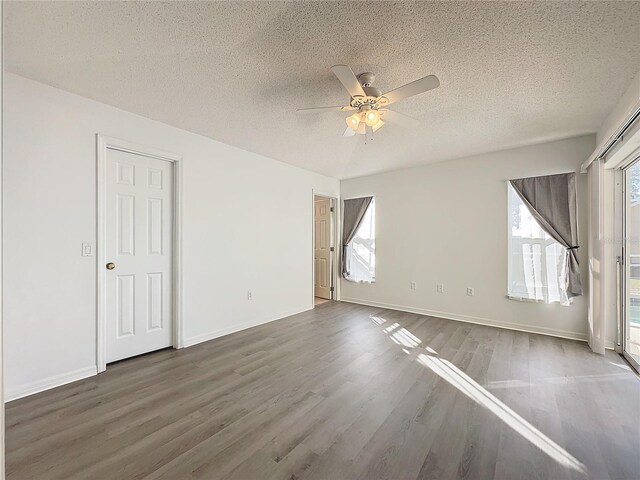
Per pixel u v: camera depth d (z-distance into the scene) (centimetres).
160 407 208
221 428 186
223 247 367
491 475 150
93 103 257
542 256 370
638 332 280
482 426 188
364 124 238
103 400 217
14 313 219
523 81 226
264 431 183
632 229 293
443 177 448
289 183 463
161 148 304
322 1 153
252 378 252
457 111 276
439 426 188
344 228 563
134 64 207
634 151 262
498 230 402
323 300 573
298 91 242
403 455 163
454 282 438
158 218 312
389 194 506
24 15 159
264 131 328
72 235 246
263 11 160
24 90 222
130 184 290
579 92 241
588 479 148
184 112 281
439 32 175
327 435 180
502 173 398
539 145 370
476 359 291
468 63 204
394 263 499
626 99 238
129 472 151
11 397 216
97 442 173
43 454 163
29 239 225
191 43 185
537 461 159
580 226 346
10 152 218
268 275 428
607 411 204
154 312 310
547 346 326
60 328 240
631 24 166
